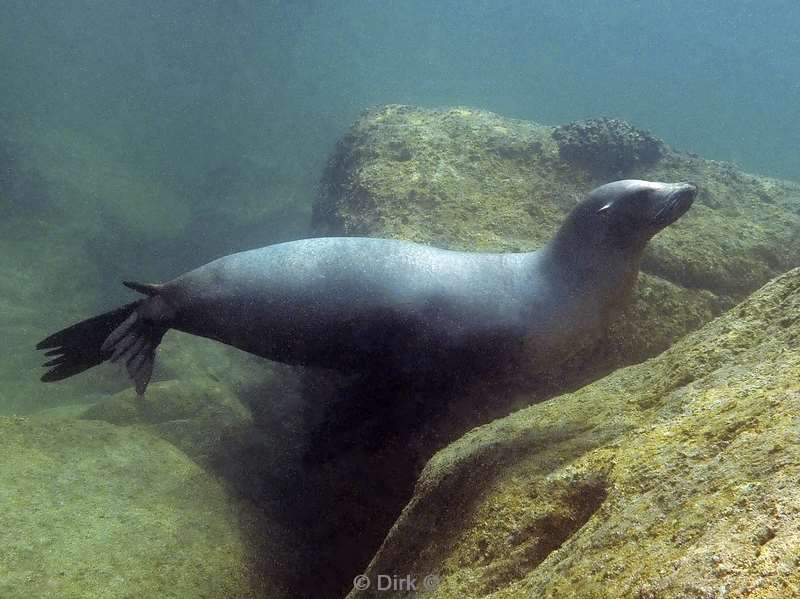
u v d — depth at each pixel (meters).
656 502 1.72
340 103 42.66
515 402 4.77
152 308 4.55
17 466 4.33
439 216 6.52
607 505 1.92
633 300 5.37
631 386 3.09
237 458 5.59
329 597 4.30
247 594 3.93
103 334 4.89
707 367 2.69
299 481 5.27
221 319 4.30
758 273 5.99
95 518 4.04
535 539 2.20
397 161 7.54
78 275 12.40
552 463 2.57
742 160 41.94
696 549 1.33
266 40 51.16
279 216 17.05
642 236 3.79
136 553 3.84
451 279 3.89
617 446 2.29
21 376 8.91
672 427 2.12
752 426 1.80
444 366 3.96
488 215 6.62
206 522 4.38
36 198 14.92
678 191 3.69
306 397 6.57
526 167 7.53
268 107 38.12
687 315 5.47
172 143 27.09
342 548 4.70
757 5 97.00
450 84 67.38
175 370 7.74
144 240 15.02
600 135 7.60
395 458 4.93
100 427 5.15
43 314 10.80
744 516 1.36
